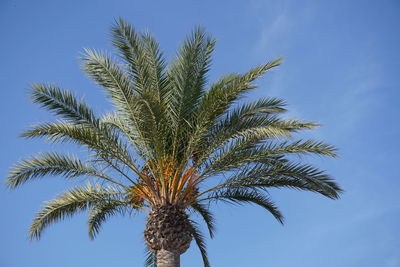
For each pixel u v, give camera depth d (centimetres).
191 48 1134
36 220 1171
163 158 1140
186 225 1160
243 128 1089
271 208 1288
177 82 1138
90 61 1084
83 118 1099
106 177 1170
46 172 1147
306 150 1102
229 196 1244
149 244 1145
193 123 1153
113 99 1115
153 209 1173
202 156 1130
